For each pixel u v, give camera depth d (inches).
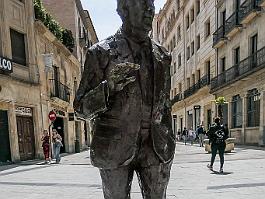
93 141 78.5
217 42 958.4
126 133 75.9
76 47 1100.5
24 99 611.5
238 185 253.8
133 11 73.5
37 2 716.7
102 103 71.5
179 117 1611.7
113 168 78.1
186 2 1419.8
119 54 75.4
